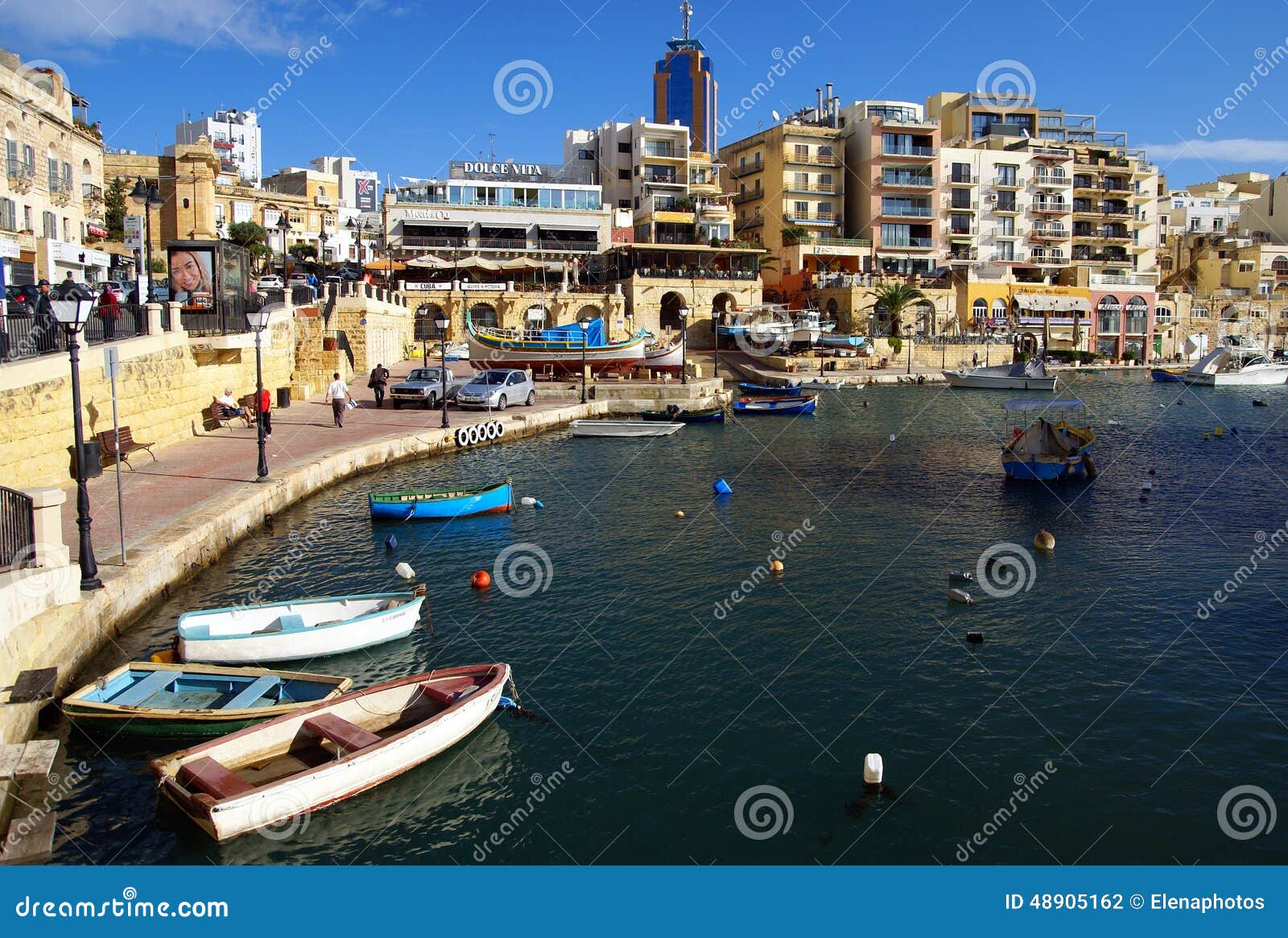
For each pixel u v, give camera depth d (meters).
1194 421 53.03
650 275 82.12
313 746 12.38
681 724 14.03
